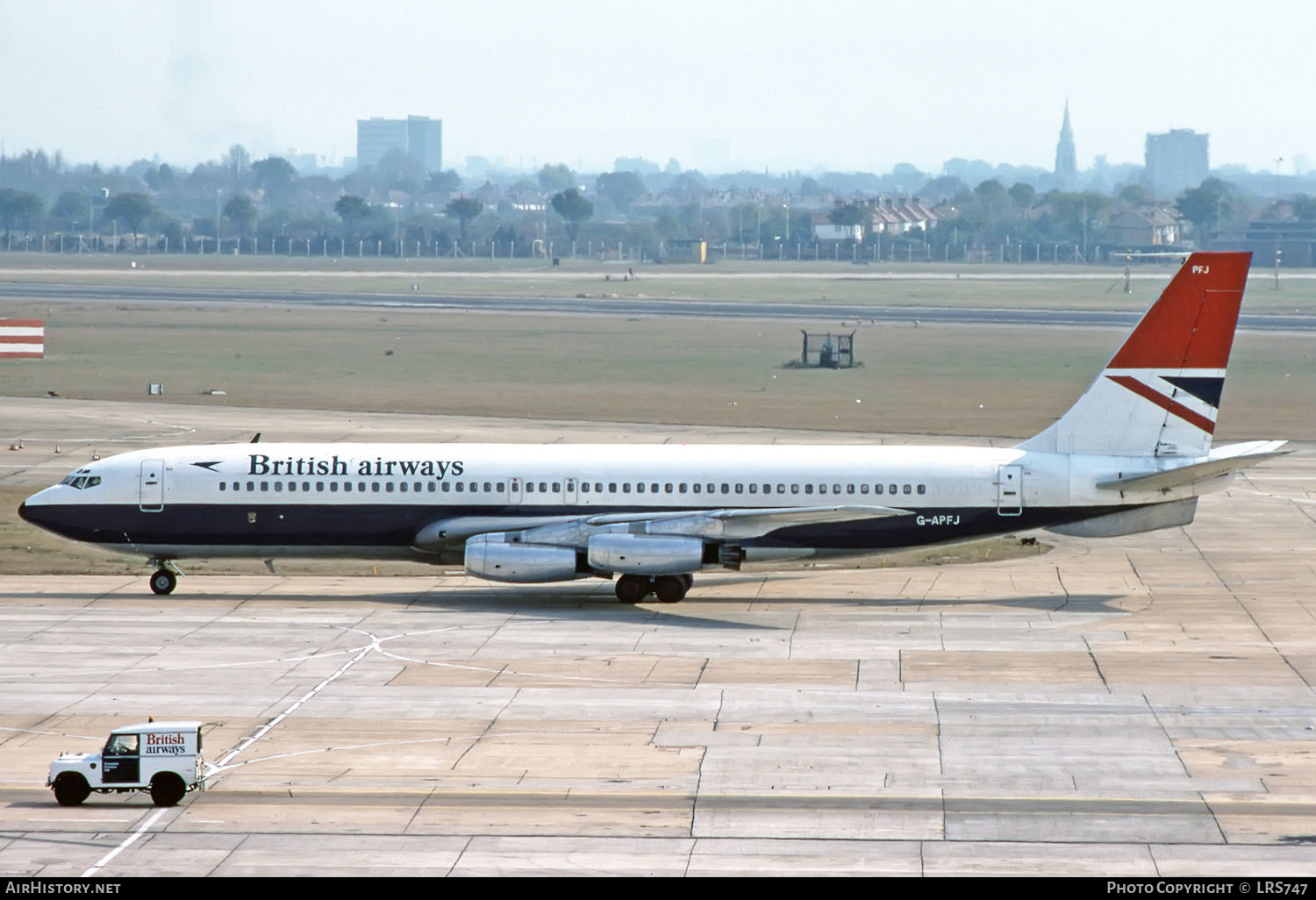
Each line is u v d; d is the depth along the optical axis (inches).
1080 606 6407.5
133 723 4608.8
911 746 4392.2
